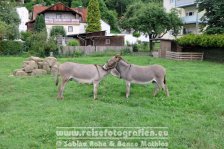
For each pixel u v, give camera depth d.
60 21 63.91
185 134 9.02
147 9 44.88
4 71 22.75
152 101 12.93
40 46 40.56
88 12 68.88
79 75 13.33
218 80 16.89
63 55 41.31
